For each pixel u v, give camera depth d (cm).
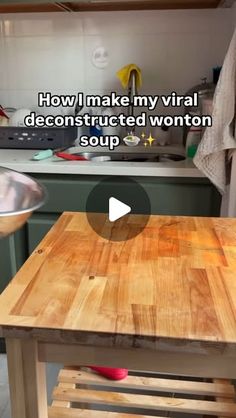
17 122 211
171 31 211
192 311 70
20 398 77
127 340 64
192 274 84
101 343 65
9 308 71
